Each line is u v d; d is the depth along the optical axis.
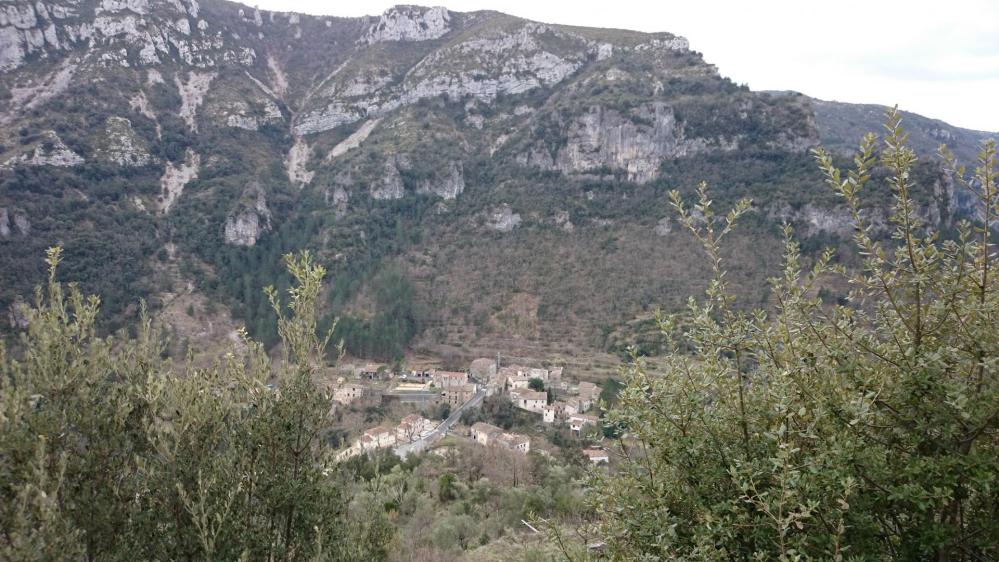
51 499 4.61
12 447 4.85
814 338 5.27
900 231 4.73
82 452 5.52
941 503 4.03
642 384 5.68
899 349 4.57
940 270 4.68
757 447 5.00
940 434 4.42
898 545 4.46
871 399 4.41
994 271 4.34
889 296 4.63
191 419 6.26
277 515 6.90
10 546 4.48
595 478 5.83
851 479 3.87
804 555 3.95
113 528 5.53
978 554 4.21
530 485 28.41
